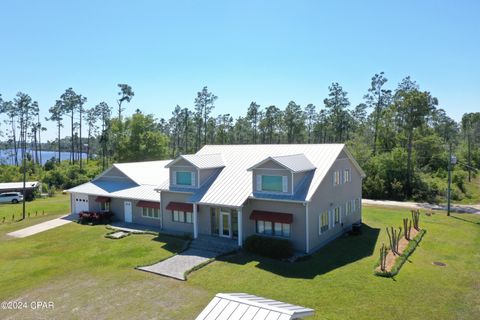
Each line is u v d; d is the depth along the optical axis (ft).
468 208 141.08
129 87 260.42
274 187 82.69
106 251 84.64
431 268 69.82
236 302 32.96
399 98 207.92
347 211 105.09
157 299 57.57
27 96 309.01
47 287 63.93
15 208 149.38
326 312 51.44
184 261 75.41
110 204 120.16
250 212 86.22
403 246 83.92
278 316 29.66
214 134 343.87
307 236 78.95
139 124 238.68
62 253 84.28
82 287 63.41
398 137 210.18
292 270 69.15
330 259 75.77
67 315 52.95
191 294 59.11
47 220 122.52
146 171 131.34
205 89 295.69
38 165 279.69
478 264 72.28
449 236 95.04
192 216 97.60
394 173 177.27
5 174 221.87
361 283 62.13
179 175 99.30
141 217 111.65
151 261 76.07
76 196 129.59
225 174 97.50
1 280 67.72
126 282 65.10
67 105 290.76
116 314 52.80
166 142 250.98
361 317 49.96
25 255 83.51
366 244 87.61
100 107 312.50
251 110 329.93
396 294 57.57
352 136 240.53
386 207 145.07
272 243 77.61
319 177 84.48
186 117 327.06
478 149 281.54
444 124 309.83
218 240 89.15
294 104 306.55
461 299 55.77
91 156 356.79
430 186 173.06
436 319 49.44
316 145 99.55
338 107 268.21
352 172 109.19
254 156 103.24
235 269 70.18
